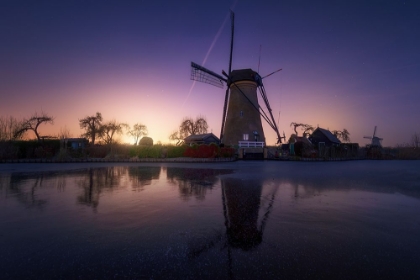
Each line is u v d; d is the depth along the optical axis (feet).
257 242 12.81
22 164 68.33
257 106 109.09
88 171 48.80
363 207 20.29
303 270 9.98
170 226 15.25
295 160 96.02
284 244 12.59
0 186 29.99
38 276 9.42
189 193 25.93
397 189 29.22
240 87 107.55
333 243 12.73
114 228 14.82
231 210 19.12
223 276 9.51
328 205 20.92
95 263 10.47
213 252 11.62
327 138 137.18
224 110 112.37
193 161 80.79
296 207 20.17
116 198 23.35
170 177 39.45
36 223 15.69
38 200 22.34
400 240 13.17
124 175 42.04
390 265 10.44
